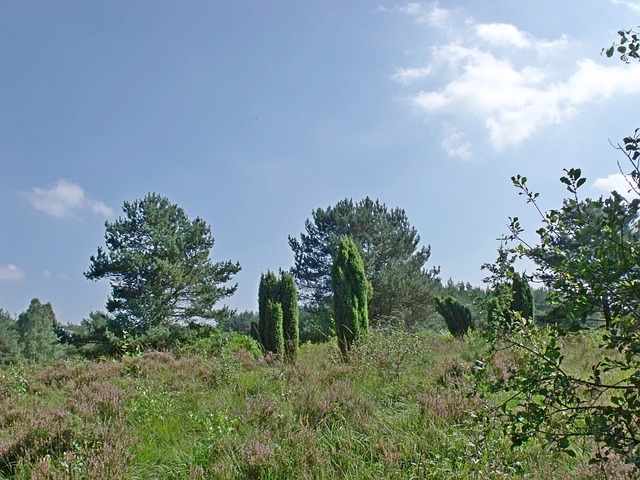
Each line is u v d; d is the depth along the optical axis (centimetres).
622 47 272
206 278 3050
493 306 783
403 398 709
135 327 2670
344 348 1295
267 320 1516
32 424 587
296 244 3697
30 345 4869
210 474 485
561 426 268
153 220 2952
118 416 657
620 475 363
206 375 920
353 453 510
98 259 2775
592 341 748
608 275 212
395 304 3247
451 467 451
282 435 567
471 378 297
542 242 265
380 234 3459
